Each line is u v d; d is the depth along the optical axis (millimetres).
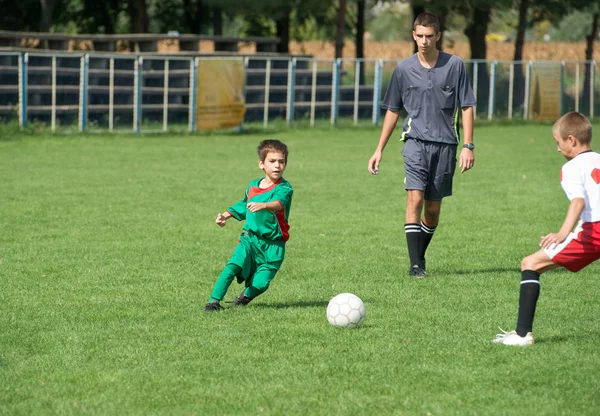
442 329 12125
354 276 15938
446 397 9273
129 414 8805
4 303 13664
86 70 48000
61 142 44031
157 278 15648
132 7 75375
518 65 65938
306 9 63500
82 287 14859
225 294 14469
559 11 72625
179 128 51781
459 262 17422
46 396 9320
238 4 60656
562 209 24859
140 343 11359
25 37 52312
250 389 9531
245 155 39938
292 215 23469
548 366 10359
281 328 12109
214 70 52031
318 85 59719
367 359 10656
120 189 28047
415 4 63250
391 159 39500
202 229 21016
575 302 13992
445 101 15930
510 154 42156
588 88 69312
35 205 24391
